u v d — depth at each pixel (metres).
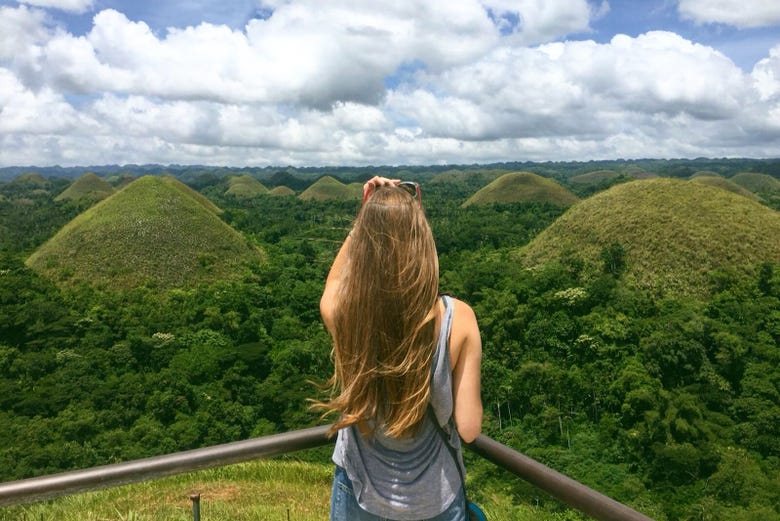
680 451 23.97
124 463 2.13
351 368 1.48
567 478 1.83
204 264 62.16
